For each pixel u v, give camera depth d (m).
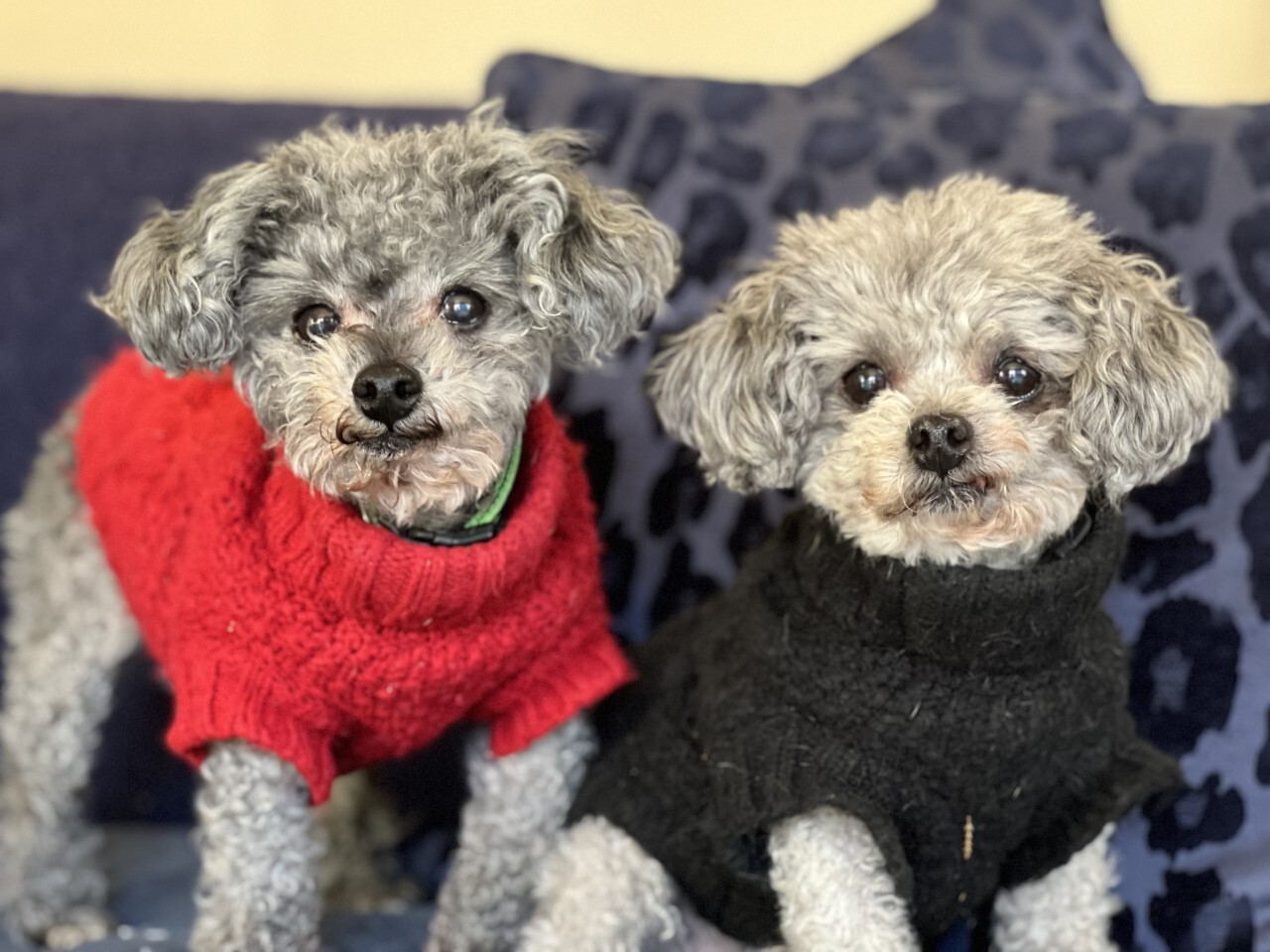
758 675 1.21
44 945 1.50
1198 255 1.45
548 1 2.20
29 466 1.76
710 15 2.19
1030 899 1.26
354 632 1.20
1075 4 1.89
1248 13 2.11
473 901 1.35
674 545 1.59
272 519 1.23
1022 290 1.19
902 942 1.17
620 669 1.34
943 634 1.13
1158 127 1.52
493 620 1.25
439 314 1.21
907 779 1.16
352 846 1.60
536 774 1.35
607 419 1.61
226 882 1.25
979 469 1.13
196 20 2.20
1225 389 1.23
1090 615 1.20
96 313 1.75
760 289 1.31
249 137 1.76
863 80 1.84
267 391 1.23
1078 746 1.18
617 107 1.66
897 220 1.28
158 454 1.37
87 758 1.56
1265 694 1.35
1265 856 1.31
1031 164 1.54
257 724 1.20
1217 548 1.39
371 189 1.20
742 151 1.62
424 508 1.22
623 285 1.25
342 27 2.20
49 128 1.77
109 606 1.53
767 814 1.14
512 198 1.22
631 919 1.29
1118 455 1.18
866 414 1.21
